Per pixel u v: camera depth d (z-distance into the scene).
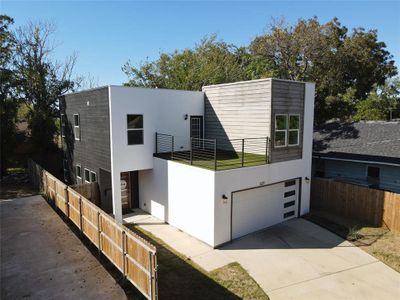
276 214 11.66
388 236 10.42
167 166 11.42
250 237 10.35
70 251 8.09
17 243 8.55
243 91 12.27
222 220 9.65
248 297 6.78
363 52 25.67
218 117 13.69
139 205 13.59
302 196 12.59
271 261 8.61
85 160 14.09
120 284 6.80
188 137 13.84
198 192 9.96
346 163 15.91
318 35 22.86
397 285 7.39
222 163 10.70
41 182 14.91
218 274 7.81
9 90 19.56
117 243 7.04
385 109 34.84
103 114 11.93
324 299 6.80
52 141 20.59
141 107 12.10
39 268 7.17
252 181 10.45
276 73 25.62
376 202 11.41
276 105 11.23
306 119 12.38
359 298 6.86
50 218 10.64
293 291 7.10
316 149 17.25
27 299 5.92
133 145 11.98
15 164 20.78
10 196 14.46
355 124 19.17
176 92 13.23
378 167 14.57
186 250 9.32
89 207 8.51
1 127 18.58
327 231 10.91
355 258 8.80
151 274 5.77
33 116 20.19
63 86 21.91
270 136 11.12
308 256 8.92
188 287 7.17
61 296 6.05
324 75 25.14
